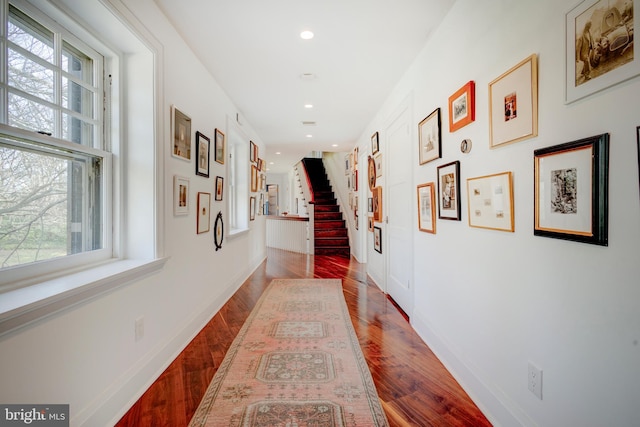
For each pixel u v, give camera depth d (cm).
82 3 144
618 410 91
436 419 154
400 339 247
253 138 508
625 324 89
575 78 105
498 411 148
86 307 135
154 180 190
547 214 117
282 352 222
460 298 189
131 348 167
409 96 282
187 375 192
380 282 408
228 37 233
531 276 128
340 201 804
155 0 189
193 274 253
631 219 87
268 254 710
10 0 125
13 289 120
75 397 129
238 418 152
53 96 145
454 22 196
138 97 190
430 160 234
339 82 321
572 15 106
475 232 172
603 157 94
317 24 218
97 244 174
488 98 158
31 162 133
